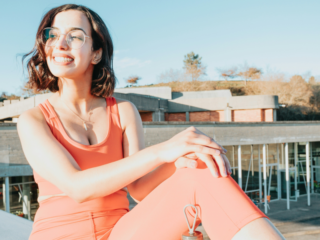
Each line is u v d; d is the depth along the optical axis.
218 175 0.78
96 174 0.84
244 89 62.41
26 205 10.94
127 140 1.16
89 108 1.14
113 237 0.91
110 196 1.02
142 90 32.19
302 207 18.06
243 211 0.70
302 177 21.17
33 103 22.61
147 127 12.66
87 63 1.08
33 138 0.94
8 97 49.56
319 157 21.75
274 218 16.12
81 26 1.07
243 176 18.44
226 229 0.71
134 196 1.12
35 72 1.16
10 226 1.82
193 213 0.79
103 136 1.10
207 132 14.20
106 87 1.19
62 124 1.04
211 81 67.00
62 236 0.93
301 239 13.42
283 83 55.16
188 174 0.81
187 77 66.56
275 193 19.86
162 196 0.84
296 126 16.94
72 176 0.85
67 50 1.04
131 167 0.83
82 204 0.96
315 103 51.19
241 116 28.73
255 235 0.66
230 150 18.08
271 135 16.16
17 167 9.61
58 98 1.13
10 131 9.56
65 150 0.93
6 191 9.78
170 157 0.83
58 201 0.97
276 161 19.89
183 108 30.23
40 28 1.09
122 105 1.21
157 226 0.82
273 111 28.22
